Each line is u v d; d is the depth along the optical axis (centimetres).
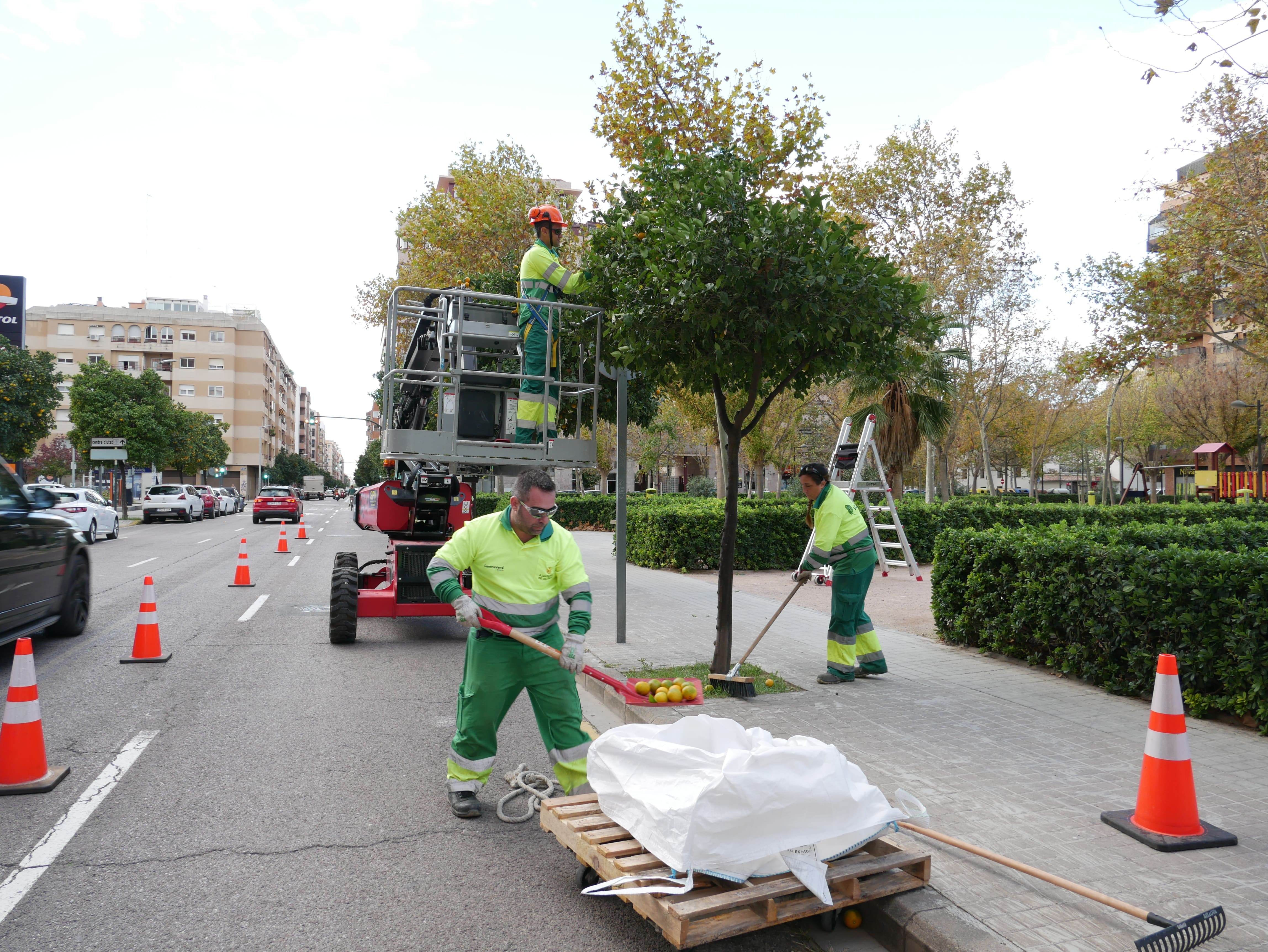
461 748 399
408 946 282
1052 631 660
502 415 755
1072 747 472
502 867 345
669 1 1214
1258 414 3156
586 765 384
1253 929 273
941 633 809
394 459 717
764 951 289
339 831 380
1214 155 1415
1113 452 4772
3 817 391
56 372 2683
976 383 2761
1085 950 264
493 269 2053
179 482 7606
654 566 1527
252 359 8831
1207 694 535
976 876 315
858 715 536
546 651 373
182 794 424
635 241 614
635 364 619
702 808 267
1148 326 1492
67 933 286
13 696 431
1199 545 866
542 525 377
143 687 652
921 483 5647
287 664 745
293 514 3519
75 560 849
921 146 2231
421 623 989
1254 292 1391
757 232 520
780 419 2880
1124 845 341
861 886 292
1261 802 388
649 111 1241
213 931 289
